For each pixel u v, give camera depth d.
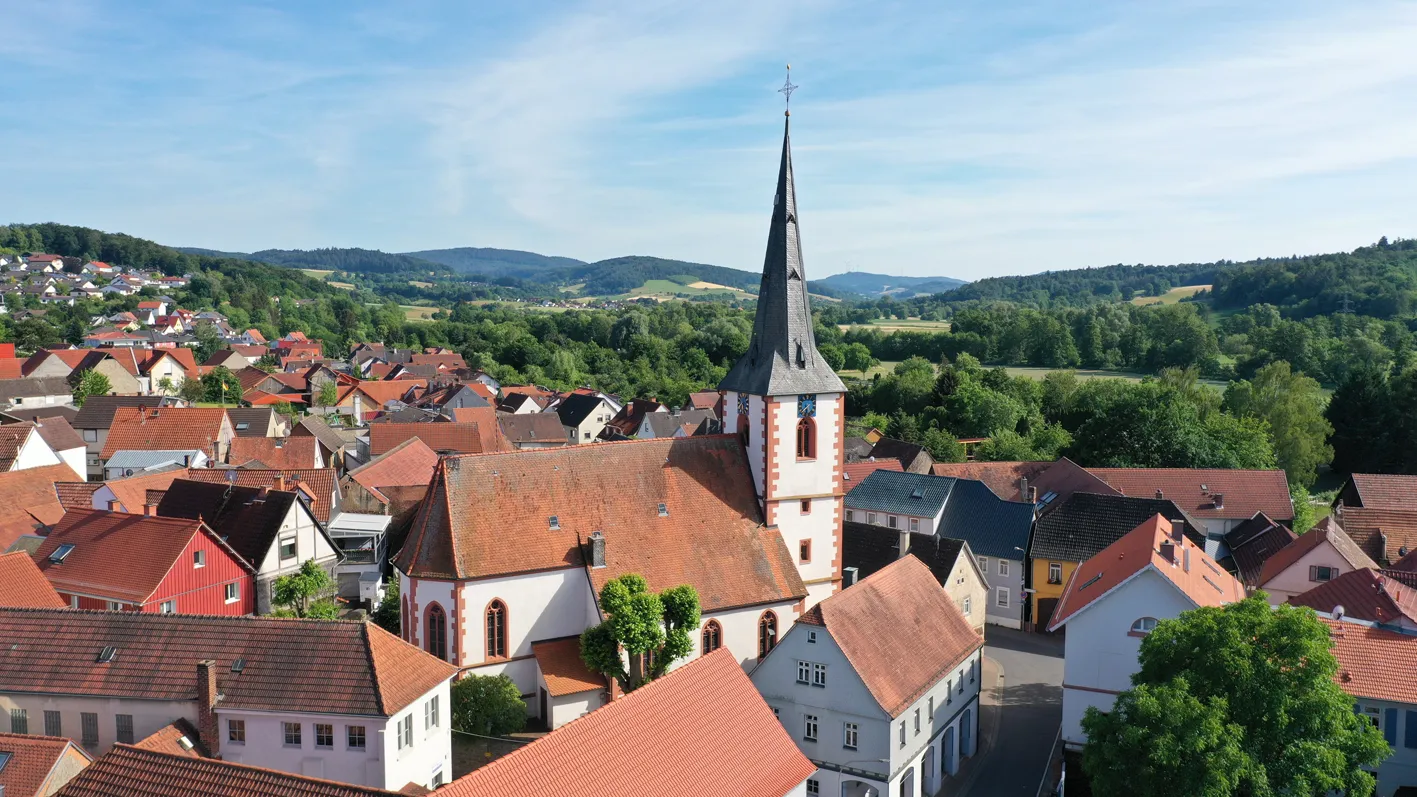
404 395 189.62
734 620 57.62
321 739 41.16
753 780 37.12
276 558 66.56
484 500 54.09
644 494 58.09
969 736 57.28
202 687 41.31
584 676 53.16
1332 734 38.41
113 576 59.09
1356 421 135.38
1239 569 81.19
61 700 43.09
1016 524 82.62
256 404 177.88
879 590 54.00
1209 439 118.56
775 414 59.38
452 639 52.38
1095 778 39.66
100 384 168.25
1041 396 169.38
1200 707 37.03
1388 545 80.69
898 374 191.25
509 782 30.44
